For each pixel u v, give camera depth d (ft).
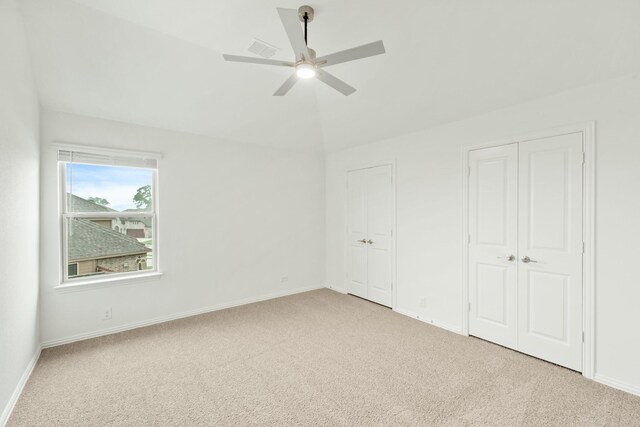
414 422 6.03
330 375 7.78
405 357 8.72
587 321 7.63
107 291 10.30
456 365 8.25
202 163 12.41
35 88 8.41
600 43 6.59
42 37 7.40
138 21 7.30
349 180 15.14
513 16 6.58
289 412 6.35
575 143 7.84
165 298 11.53
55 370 7.93
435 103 9.84
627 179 7.06
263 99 11.05
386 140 13.16
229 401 6.71
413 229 12.01
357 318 11.89
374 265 13.84
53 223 9.32
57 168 9.38
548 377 7.63
